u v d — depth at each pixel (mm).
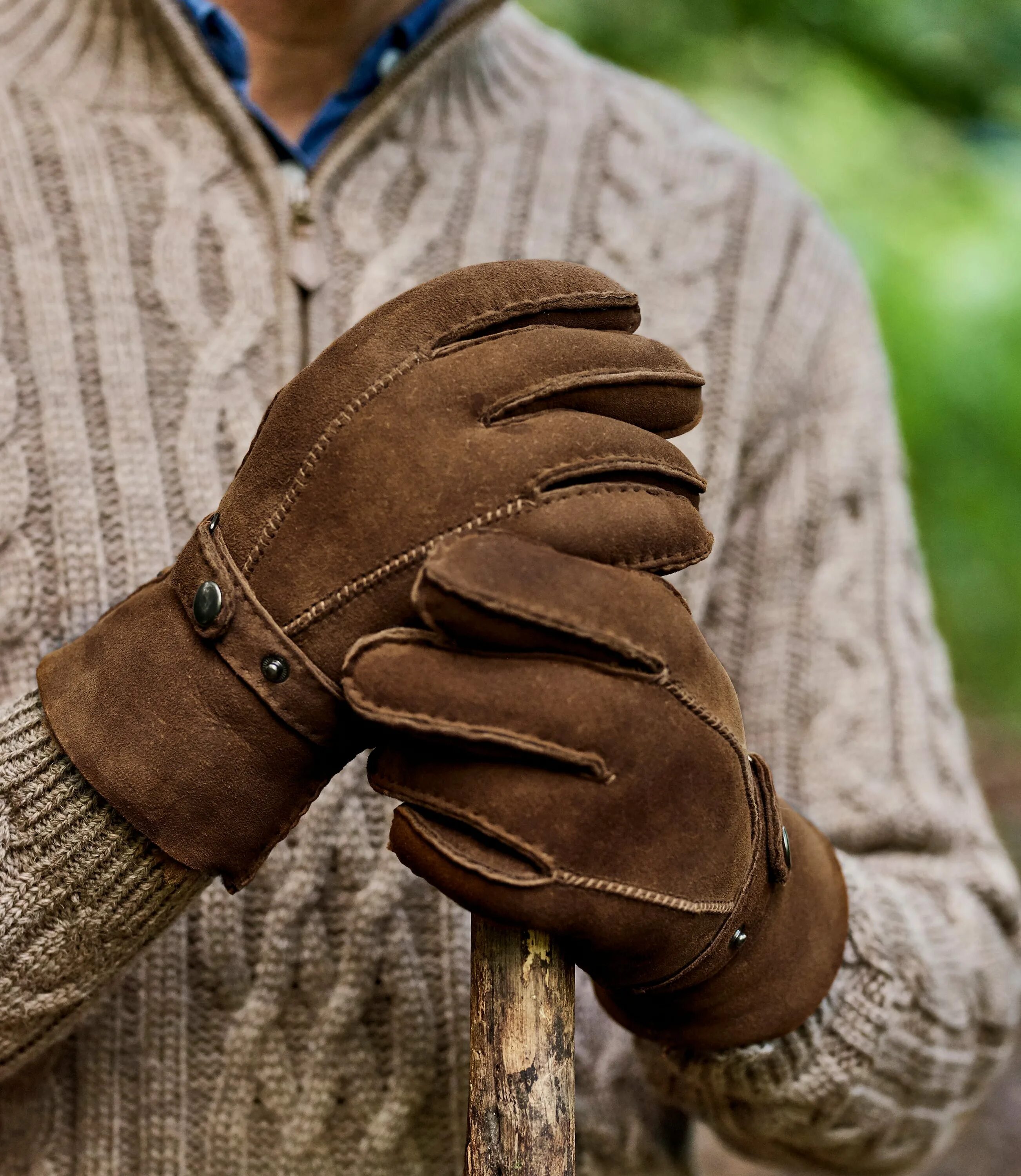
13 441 714
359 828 722
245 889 712
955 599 3105
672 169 909
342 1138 725
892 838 804
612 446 513
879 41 2781
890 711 832
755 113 2537
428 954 737
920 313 2527
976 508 2889
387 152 852
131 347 755
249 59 844
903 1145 763
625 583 497
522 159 882
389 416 512
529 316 533
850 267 959
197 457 748
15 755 559
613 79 963
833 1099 683
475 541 479
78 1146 718
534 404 513
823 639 844
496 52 921
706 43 2605
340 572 511
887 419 925
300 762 530
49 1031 624
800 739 834
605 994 641
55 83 812
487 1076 511
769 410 866
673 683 505
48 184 774
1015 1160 1887
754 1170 1826
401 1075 729
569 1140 512
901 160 2668
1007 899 804
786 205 929
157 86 828
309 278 799
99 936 568
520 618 471
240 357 773
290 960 714
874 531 881
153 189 795
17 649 700
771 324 881
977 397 2625
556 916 490
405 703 484
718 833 525
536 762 486
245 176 819
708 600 843
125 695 537
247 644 519
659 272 867
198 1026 714
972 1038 755
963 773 849
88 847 551
